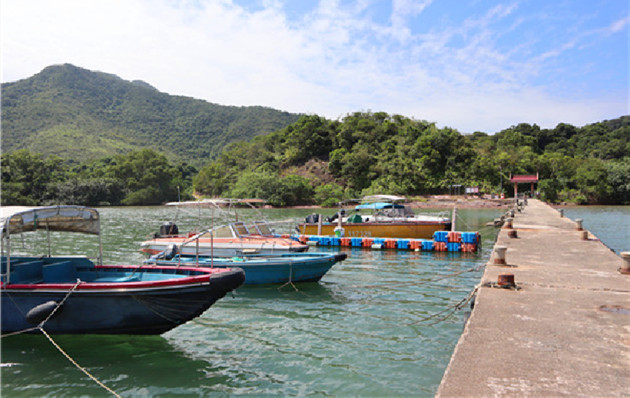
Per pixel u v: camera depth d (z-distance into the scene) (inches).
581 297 260.8
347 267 597.9
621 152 3213.6
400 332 329.4
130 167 3144.7
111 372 268.2
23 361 285.4
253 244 550.6
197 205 590.6
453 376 154.3
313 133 3213.6
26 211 329.4
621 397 137.6
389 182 2578.7
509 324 210.8
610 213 1771.7
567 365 163.3
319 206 2466.8
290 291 462.0
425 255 703.1
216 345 308.7
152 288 294.7
